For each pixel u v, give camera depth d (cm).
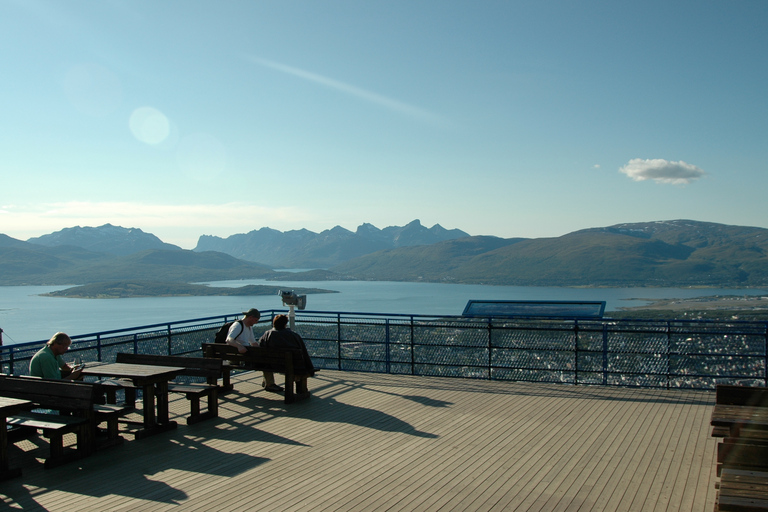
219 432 612
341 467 495
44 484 459
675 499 416
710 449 534
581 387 816
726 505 314
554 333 839
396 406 724
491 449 543
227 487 449
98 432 599
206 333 935
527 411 690
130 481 464
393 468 492
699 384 780
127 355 740
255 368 775
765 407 463
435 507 404
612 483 449
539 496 424
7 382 561
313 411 703
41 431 618
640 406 705
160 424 617
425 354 919
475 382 864
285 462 511
